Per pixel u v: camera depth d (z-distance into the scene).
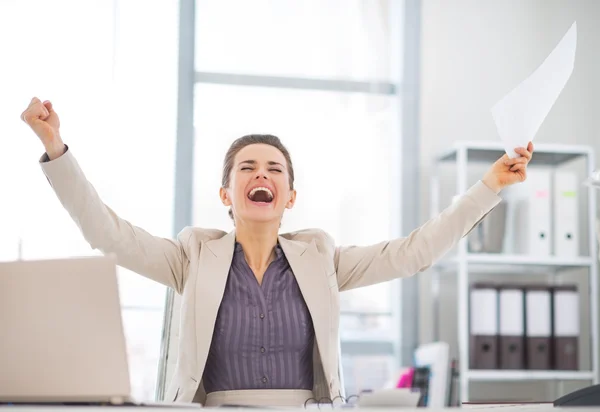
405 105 3.80
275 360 1.85
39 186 3.48
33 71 3.55
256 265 1.97
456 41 3.91
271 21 3.78
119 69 3.64
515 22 3.96
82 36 3.61
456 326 3.72
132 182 3.61
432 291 3.76
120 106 3.62
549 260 3.45
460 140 3.86
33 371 1.23
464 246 3.39
